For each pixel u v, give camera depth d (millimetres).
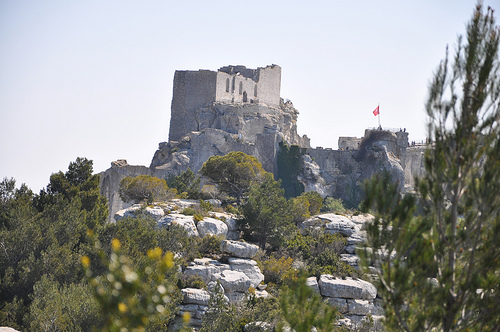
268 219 120875
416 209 30781
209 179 162500
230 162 156750
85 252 91438
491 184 30047
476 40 31266
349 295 96625
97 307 73562
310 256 113875
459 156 30984
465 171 30984
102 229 98000
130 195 155625
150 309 17672
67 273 89438
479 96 31078
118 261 17812
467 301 30047
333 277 101062
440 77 31719
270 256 112500
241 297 96688
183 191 170875
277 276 104562
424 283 30000
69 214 112688
